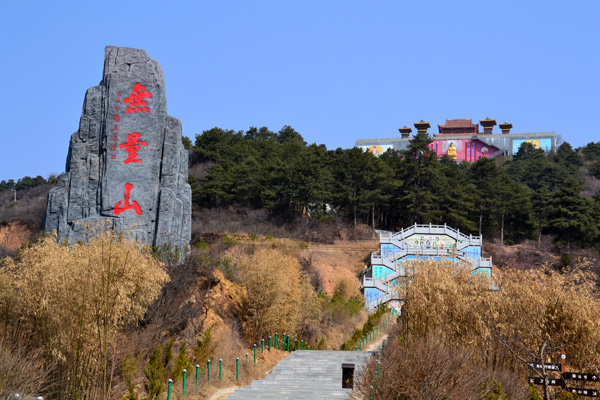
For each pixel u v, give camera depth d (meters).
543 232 71.50
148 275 19.91
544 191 72.25
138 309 20.02
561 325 22.09
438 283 23.38
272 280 28.66
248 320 28.41
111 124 33.19
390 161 80.94
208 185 66.44
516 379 20.94
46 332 18.09
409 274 24.94
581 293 22.88
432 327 22.84
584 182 96.31
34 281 18.64
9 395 14.72
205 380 22.12
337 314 40.91
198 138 80.69
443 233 54.97
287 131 98.81
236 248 48.88
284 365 26.50
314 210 67.81
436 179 70.88
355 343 35.06
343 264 57.06
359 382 19.95
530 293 22.59
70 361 17.31
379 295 48.78
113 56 34.06
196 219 61.91
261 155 78.56
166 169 33.84
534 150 112.75
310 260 52.47
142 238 32.06
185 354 21.64
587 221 67.88
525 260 63.50
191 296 26.56
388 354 20.14
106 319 16.84
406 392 17.44
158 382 18.33
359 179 69.00
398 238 54.97
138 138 33.25
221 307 28.12
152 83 33.97
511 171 98.81
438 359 17.89
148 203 32.81
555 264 61.53
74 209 32.62
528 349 21.72
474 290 23.88
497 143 120.44
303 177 64.62
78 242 23.48
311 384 23.27
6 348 16.52
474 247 54.09
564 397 17.77
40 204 60.09
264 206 66.06
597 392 17.77
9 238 52.19
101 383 17.80
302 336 35.41
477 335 22.81
